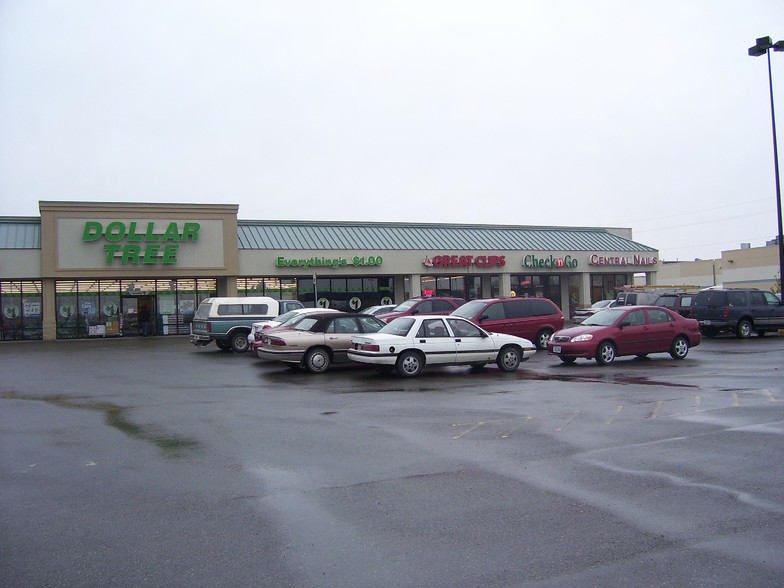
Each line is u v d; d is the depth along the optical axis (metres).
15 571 4.49
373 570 4.44
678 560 4.57
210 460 7.42
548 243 45.19
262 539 5.02
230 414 10.31
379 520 5.40
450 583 4.24
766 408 10.22
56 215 32.28
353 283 39.56
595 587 4.18
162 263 33.91
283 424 9.45
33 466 7.25
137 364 18.91
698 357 18.30
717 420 9.32
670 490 6.12
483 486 6.31
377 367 16.11
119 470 7.05
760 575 4.32
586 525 5.25
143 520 5.48
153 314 35.03
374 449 7.85
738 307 24.62
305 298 38.03
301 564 4.55
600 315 18.06
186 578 4.36
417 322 15.02
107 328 34.00
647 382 13.40
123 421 9.82
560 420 9.48
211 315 22.23
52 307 32.59
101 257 32.97
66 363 19.55
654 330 17.39
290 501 5.92
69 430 9.19
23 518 5.57
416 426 9.18
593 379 14.00
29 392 13.11
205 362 19.17
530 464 7.10
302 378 14.86
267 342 15.86
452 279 42.06
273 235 38.12
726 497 5.91
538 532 5.11
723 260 72.19
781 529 5.13
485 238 43.75
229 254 35.28
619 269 45.75
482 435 8.55
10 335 32.34
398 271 38.91
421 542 4.93
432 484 6.39
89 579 4.36
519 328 20.20
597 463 7.10
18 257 31.78
